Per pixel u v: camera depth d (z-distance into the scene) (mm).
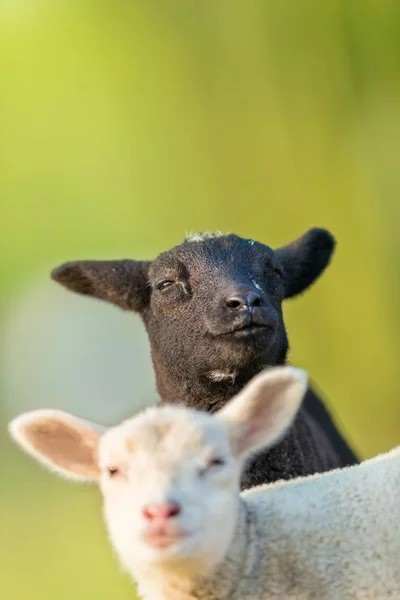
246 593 8930
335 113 27688
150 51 30250
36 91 34000
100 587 21609
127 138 31938
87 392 44625
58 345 45250
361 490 9312
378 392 26031
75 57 32156
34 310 44938
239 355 11656
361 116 27734
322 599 8914
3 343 46406
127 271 13383
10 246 39562
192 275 12422
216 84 28766
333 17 27516
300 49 27812
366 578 8930
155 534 8195
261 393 9133
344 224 26953
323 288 26328
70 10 31234
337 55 27672
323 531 9109
